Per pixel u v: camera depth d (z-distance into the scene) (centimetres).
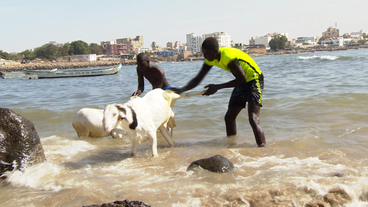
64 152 603
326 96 1022
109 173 471
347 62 3061
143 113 535
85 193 385
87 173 477
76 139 722
